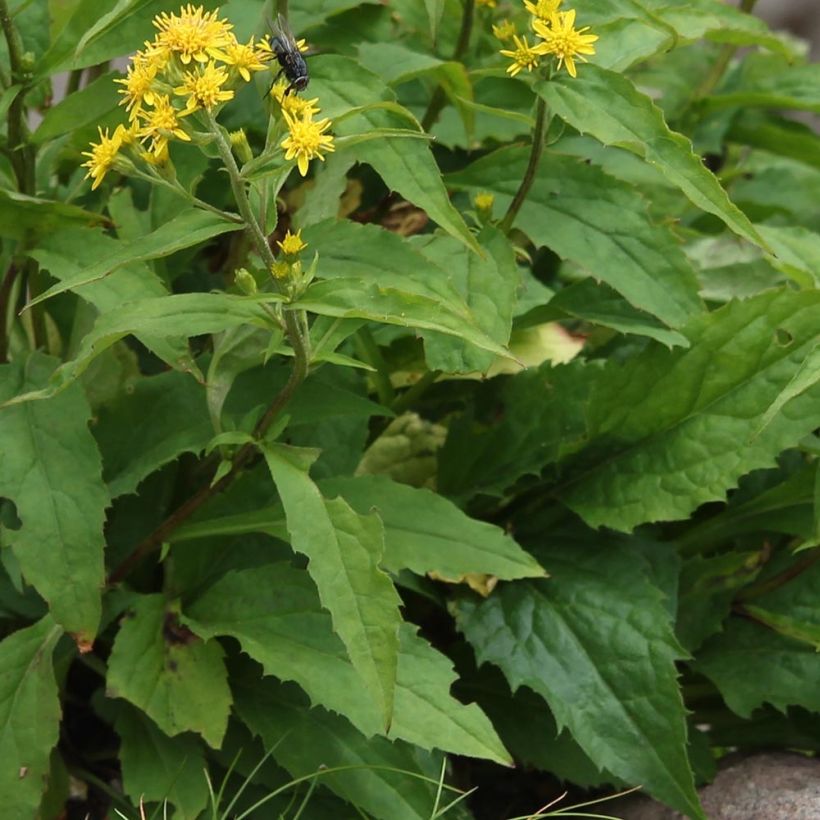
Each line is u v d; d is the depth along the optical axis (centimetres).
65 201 86
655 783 83
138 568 86
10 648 83
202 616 84
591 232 86
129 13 82
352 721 80
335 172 84
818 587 87
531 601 86
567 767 86
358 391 87
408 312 77
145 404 85
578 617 85
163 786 82
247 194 80
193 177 85
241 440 80
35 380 83
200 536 83
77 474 81
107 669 84
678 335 85
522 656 85
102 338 77
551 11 80
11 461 81
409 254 81
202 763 83
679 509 85
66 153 85
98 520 81
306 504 78
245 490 85
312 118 81
